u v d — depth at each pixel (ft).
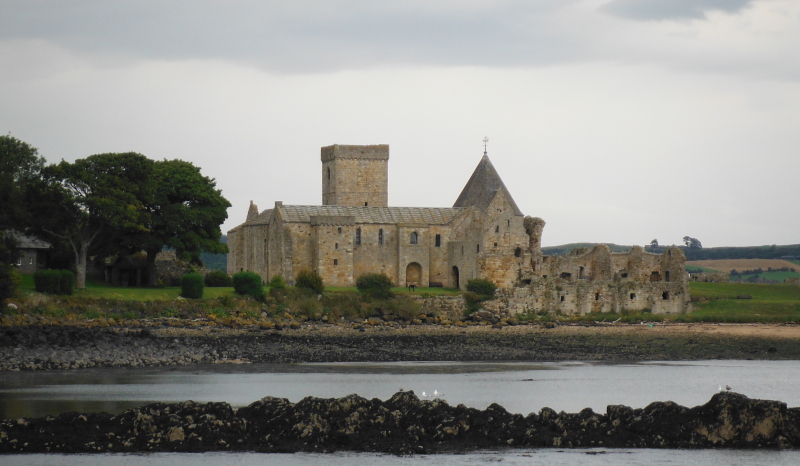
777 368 349.00
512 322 501.56
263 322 453.99
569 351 393.29
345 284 578.66
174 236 510.17
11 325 386.52
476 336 442.50
